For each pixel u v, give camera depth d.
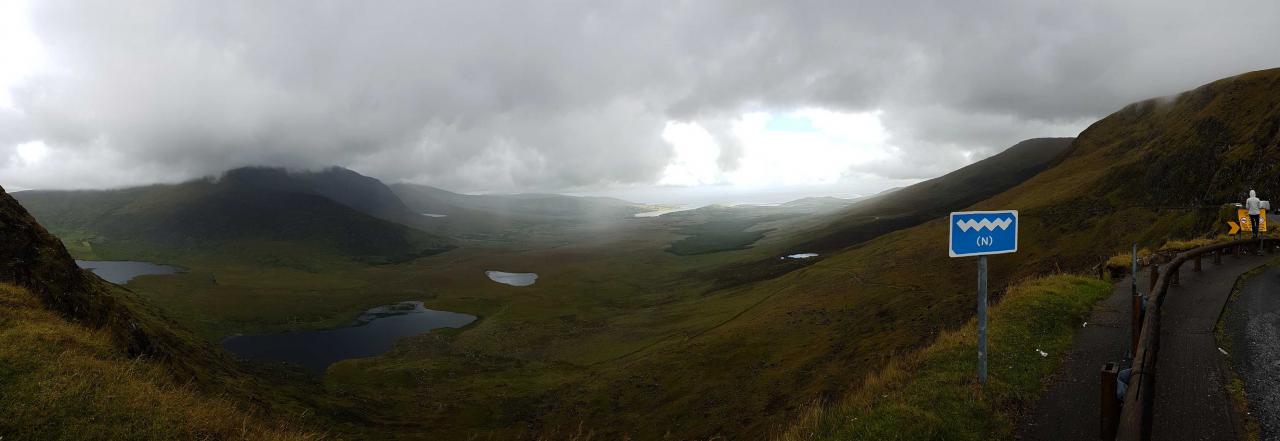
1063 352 11.60
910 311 61.97
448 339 108.19
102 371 11.59
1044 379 10.24
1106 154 182.12
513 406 59.81
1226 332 12.22
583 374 74.19
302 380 60.19
